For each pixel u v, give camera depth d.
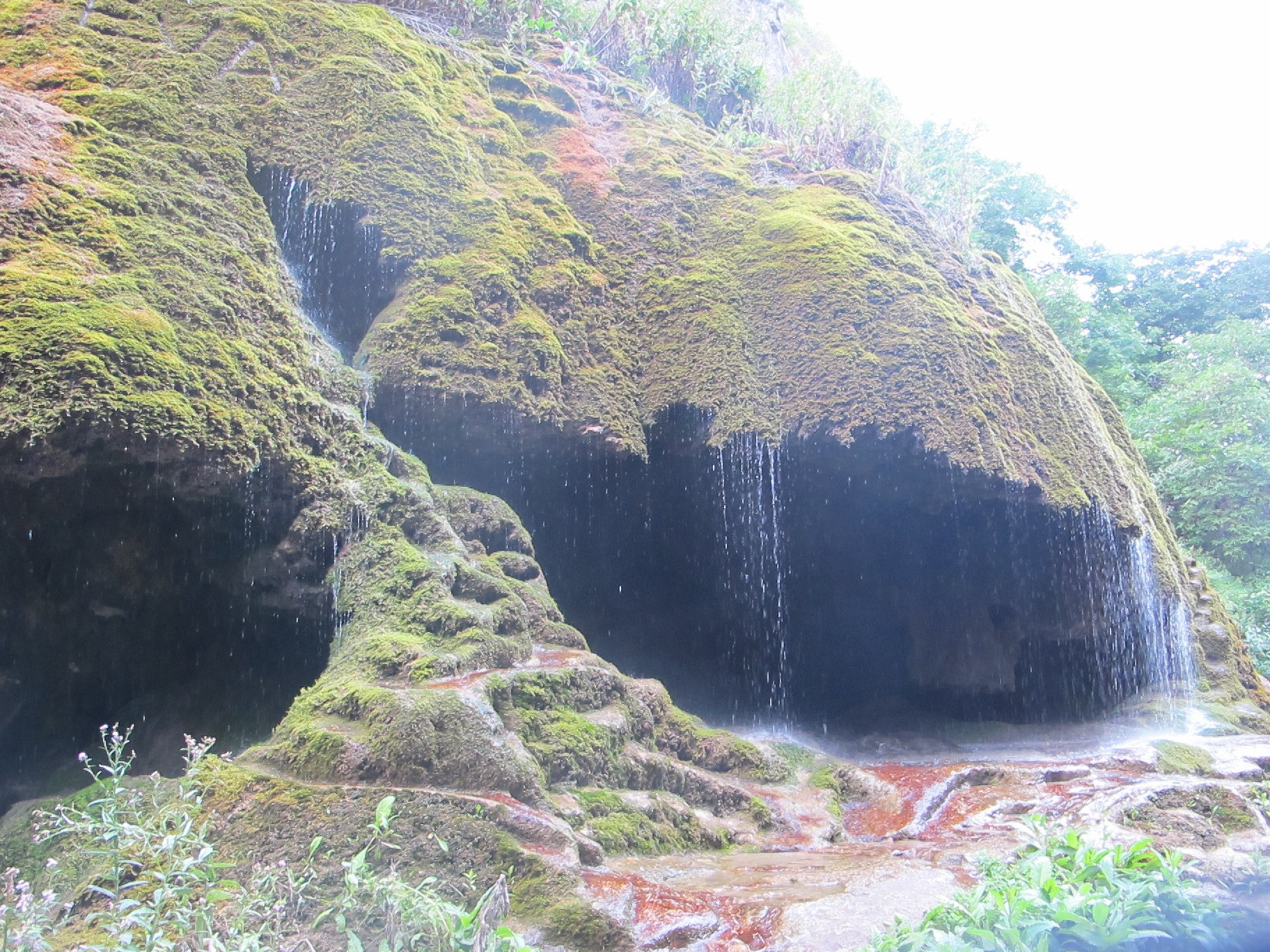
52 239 5.06
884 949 3.46
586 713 5.46
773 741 7.68
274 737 4.51
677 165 9.40
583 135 9.38
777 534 8.07
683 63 11.80
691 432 7.82
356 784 4.05
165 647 5.65
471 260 7.39
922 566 9.10
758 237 8.70
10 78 6.42
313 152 7.30
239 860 3.63
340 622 5.42
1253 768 7.75
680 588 8.83
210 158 6.61
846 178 9.65
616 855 4.64
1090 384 12.52
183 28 7.42
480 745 4.26
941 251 9.58
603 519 8.10
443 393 6.84
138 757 5.59
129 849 3.46
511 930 3.40
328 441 5.84
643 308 8.31
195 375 5.07
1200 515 19.83
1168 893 3.87
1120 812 5.68
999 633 9.54
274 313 6.08
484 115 8.80
